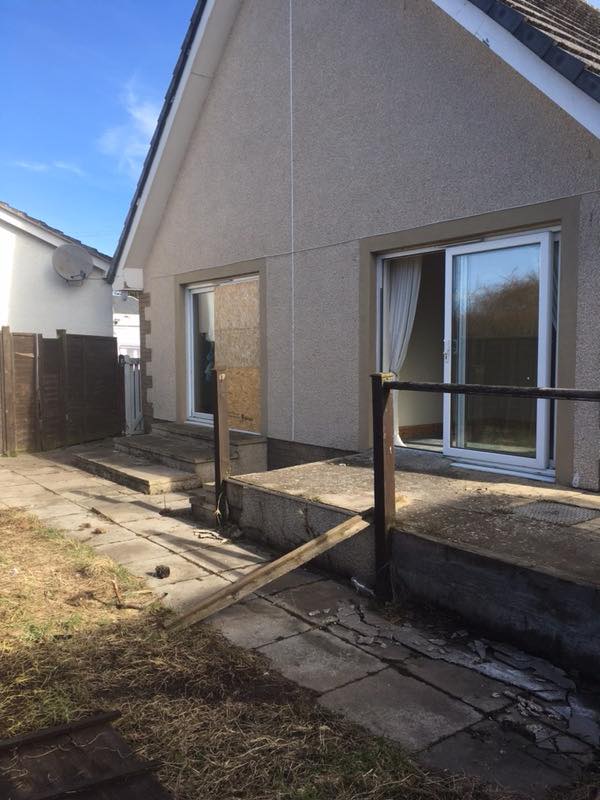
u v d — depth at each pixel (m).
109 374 12.12
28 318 13.04
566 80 4.37
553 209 5.00
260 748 2.61
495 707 2.94
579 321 4.88
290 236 7.49
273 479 5.64
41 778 2.42
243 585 3.92
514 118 5.21
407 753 2.61
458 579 3.70
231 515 5.75
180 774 2.46
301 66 7.14
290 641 3.63
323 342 7.13
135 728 2.76
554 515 4.27
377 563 4.12
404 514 4.34
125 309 18.02
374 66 6.31
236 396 8.80
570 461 5.01
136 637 3.61
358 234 6.62
